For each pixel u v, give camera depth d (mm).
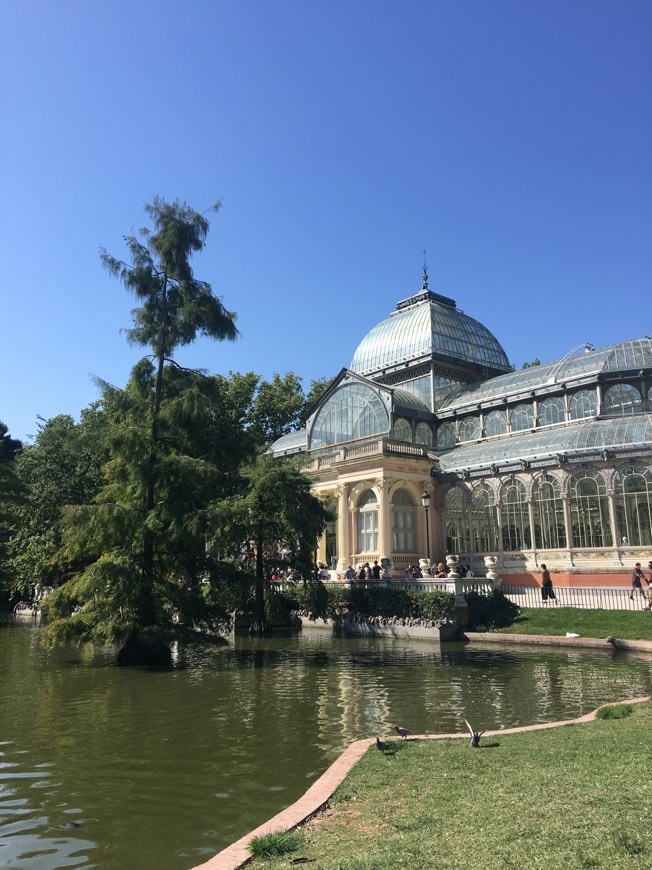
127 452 24641
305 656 25359
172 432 26812
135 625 23719
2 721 14641
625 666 21719
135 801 9344
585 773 8453
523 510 41344
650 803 7121
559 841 6176
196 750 11969
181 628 24500
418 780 8750
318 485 48875
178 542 24797
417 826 6941
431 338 57500
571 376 47531
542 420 48531
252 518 28797
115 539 23953
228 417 33938
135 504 25797
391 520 43969
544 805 7242
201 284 27578
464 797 7797
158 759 11430
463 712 15016
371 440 47344
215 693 17688
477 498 44094
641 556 35938
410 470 45406
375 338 63094
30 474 53000
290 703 16203
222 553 26484
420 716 14633
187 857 7535
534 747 10242
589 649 26094
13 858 7590
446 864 5805
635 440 38094
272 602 32281
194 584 27234
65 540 25016
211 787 9867
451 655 25375
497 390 52125
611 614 29625
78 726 14086
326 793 8445
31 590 52469
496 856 5914
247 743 12398
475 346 60031
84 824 8547
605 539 37531
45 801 9414
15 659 25469
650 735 10531
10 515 46688
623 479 37250
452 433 53938
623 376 44469
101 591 23703
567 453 39250
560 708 15328
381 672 21141
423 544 45062
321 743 12336
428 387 56781
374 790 8453
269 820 7789
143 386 27062
